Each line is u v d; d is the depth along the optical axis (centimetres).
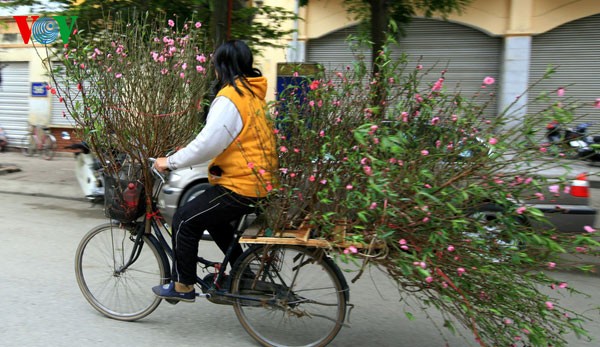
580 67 1052
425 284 264
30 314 346
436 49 1132
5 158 1265
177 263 302
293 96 287
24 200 794
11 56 1369
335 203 268
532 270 270
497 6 1068
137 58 341
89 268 349
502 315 261
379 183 244
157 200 334
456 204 253
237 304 308
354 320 364
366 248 261
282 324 308
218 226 319
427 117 274
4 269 441
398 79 277
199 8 649
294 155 283
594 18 1030
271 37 790
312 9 1145
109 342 309
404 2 731
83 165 720
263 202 286
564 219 464
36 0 700
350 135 270
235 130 269
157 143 316
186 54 346
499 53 1091
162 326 337
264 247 290
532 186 254
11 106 1417
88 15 638
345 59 1142
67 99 343
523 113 283
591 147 249
